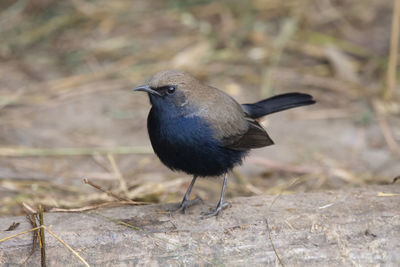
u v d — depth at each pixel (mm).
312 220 8430
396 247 8312
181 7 18812
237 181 12250
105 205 9477
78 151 12891
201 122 8953
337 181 12102
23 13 18703
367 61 16734
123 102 15195
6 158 12805
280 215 8562
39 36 17656
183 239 8172
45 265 7938
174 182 11664
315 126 14305
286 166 12492
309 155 13039
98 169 12555
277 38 17125
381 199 9008
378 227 8398
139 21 18438
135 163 12844
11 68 16328
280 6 18844
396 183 9953
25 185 11703
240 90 15414
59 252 7996
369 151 13195
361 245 8305
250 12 18719
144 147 13242
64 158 12953
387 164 12617
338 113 14750
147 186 11383
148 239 8133
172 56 16750
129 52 16984
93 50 17000
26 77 15945
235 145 9367
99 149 13039
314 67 16500
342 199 9047
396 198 9031
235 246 8203
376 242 8320
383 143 13492
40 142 13312
